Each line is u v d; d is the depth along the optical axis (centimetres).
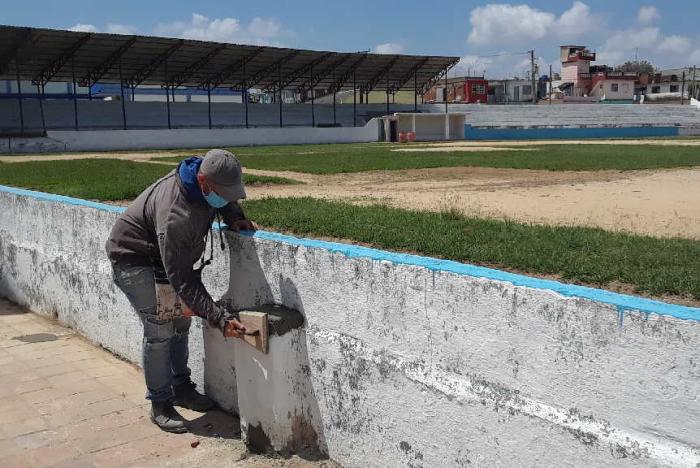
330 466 415
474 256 445
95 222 643
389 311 367
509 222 631
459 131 6062
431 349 348
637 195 1328
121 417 501
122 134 4541
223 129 5025
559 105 7219
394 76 6209
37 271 780
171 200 418
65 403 528
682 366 253
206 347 517
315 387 423
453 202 1196
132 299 468
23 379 579
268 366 413
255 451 440
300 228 588
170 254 418
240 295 477
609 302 273
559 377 293
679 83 9931
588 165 2169
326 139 5562
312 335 418
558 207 1126
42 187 1074
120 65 4609
